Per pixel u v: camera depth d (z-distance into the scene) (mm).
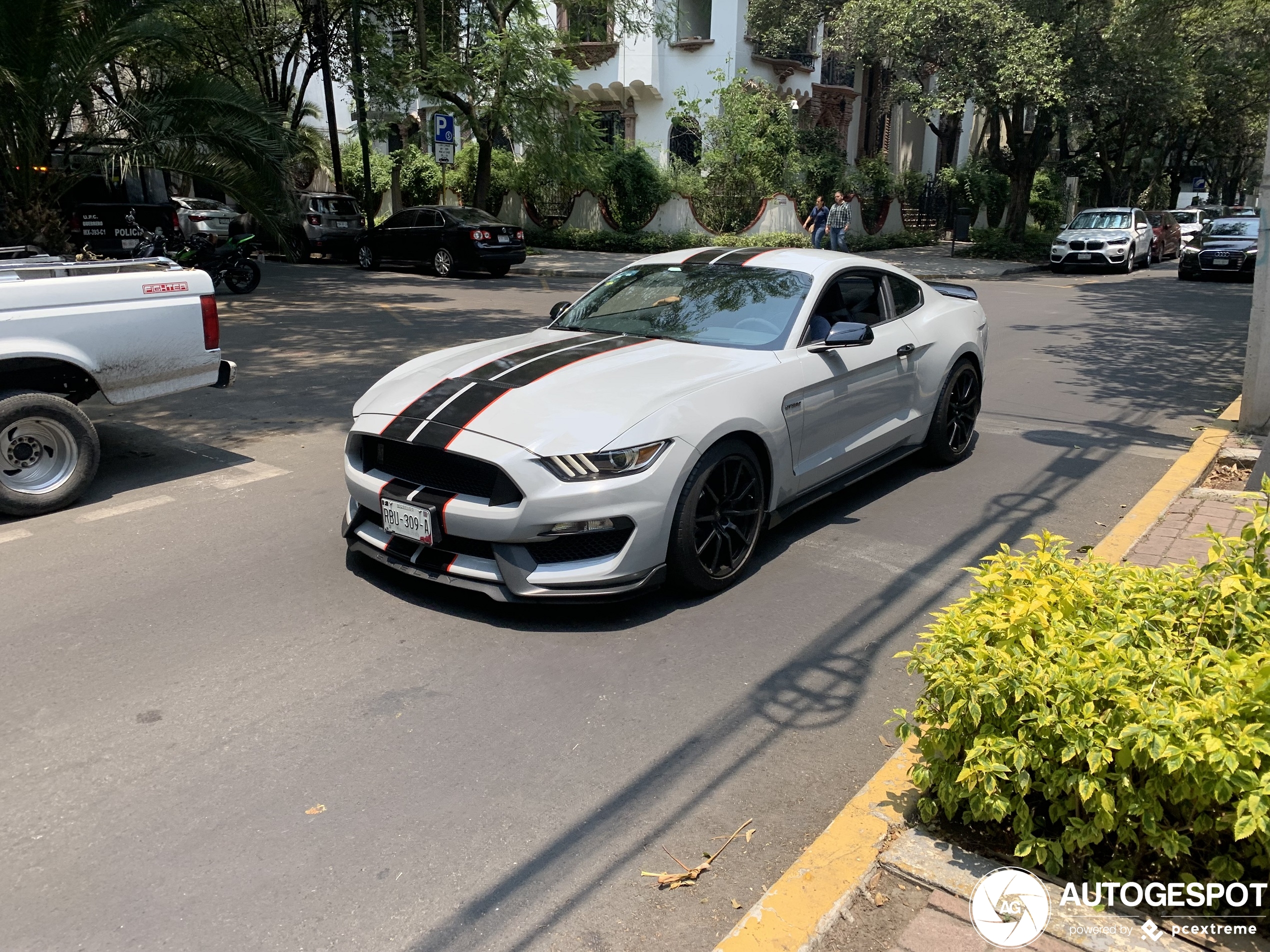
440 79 22672
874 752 3572
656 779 3391
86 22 11516
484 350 5582
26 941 2652
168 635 4410
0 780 3363
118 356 6242
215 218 26922
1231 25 29438
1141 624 2883
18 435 5922
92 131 12914
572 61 25781
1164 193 54219
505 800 3262
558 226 27547
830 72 32000
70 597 4820
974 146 35562
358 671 4105
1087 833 2598
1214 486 6613
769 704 3889
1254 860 2498
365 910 2770
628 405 4547
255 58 25844
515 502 4305
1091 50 25062
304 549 5465
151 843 3047
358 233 23641
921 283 7027
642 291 6180
